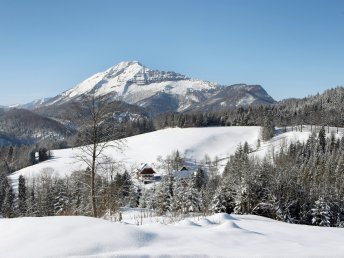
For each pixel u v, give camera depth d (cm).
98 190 1830
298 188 4231
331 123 16162
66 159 12369
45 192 4925
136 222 1197
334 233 943
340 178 6725
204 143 14312
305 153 9962
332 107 17938
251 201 3519
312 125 16200
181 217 1281
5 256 530
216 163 10662
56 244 570
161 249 585
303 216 4084
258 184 3578
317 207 3978
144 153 13075
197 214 1513
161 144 14012
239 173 3800
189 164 11906
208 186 5953
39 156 12588
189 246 618
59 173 10038
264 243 688
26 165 12188
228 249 615
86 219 690
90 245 572
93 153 1762
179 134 15212
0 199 6288
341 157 7969
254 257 564
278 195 3822
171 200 3030
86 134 1747
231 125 17475
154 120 17288
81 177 1902
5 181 6950
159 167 10244
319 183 6100
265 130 13900
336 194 4625
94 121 1723
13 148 13375
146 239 627
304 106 18800
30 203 4928
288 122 16475
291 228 1008
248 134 15375
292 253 600
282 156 8875
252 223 1062
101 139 1758
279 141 13062
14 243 581
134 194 4978
